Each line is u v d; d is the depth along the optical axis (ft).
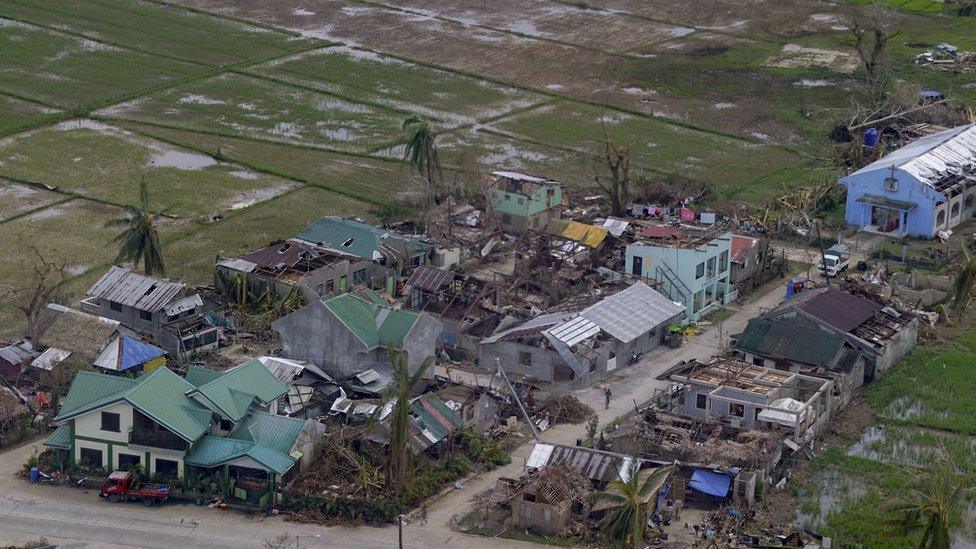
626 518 226.38
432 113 513.45
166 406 256.73
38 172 444.96
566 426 286.66
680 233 355.56
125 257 369.71
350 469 258.37
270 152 469.57
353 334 295.48
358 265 357.20
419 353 302.25
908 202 399.65
